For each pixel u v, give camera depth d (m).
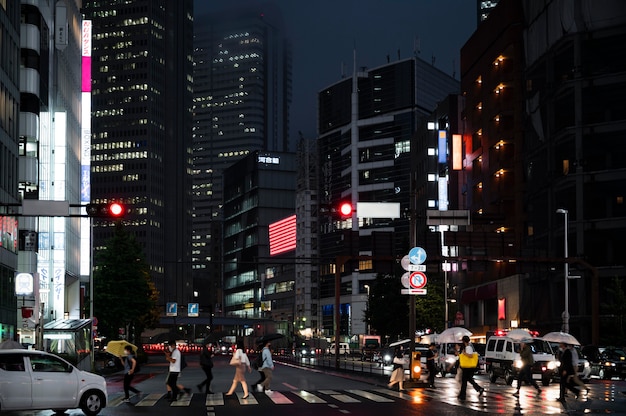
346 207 34.25
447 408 25.83
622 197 81.25
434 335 64.44
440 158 121.31
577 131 82.81
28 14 75.25
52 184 85.56
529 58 93.75
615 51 83.81
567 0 84.25
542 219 89.88
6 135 62.00
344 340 193.50
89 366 55.25
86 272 101.50
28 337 70.06
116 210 29.95
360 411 24.80
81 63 105.25
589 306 79.50
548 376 40.06
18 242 69.75
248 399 30.45
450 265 95.94
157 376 55.53
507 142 99.81
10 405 22.89
